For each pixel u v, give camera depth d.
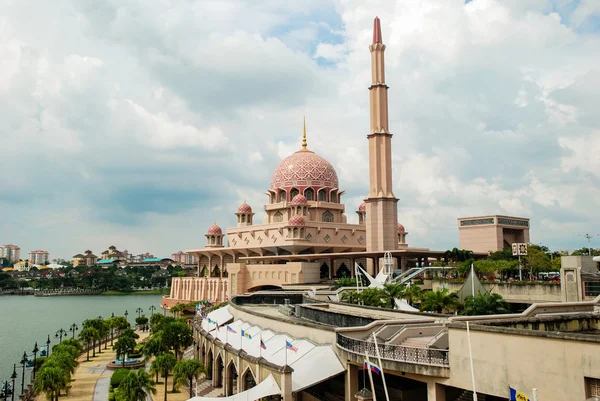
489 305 62.81
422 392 50.47
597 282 77.44
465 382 38.59
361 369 50.53
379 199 139.38
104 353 121.44
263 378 56.50
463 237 167.00
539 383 33.50
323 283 150.38
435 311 76.25
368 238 141.25
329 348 52.84
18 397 86.69
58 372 72.88
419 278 129.50
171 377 93.44
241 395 51.44
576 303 48.50
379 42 143.38
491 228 159.38
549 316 43.28
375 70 143.12
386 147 141.25
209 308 134.50
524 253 128.62
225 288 184.88
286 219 175.62
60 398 78.25
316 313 74.12
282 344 60.91
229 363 71.50
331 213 180.25
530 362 34.12
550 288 85.31
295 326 62.66
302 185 177.88
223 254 195.12
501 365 35.97
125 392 66.75
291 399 49.56
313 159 182.75
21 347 136.00
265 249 174.00
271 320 71.00
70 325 178.50
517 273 123.25
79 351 100.25
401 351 43.03
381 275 114.81
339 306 78.44
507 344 35.69
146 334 149.88
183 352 107.81
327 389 59.03
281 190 180.50
